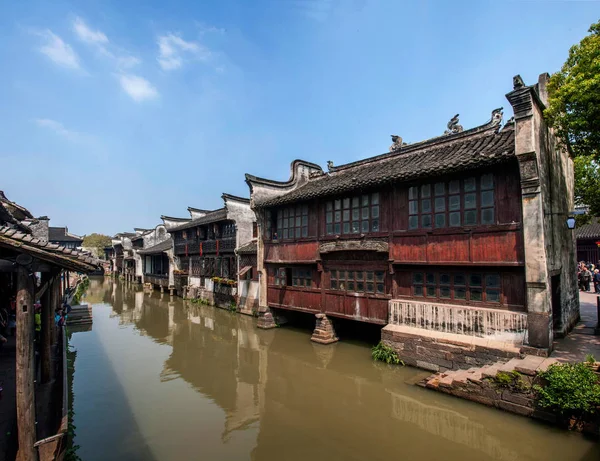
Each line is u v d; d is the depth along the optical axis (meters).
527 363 8.59
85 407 10.04
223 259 26.86
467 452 7.49
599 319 11.55
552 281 11.44
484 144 11.44
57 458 6.33
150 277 41.69
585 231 25.33
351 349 14.52
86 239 85.88
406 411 9.44
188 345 16.67
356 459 7.33
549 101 10.34
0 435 6.72
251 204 18.45
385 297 12.91
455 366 10.70
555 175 11.69
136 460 7.49
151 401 10.47
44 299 9.69
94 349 16.12
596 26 9.09
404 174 11.38
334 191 13.66
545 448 7.27
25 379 5.92
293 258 16.53
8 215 12.22
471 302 10.81
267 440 8.19
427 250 11.54
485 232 10.32
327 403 10.09
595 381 7.37
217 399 10.59
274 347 15.59
